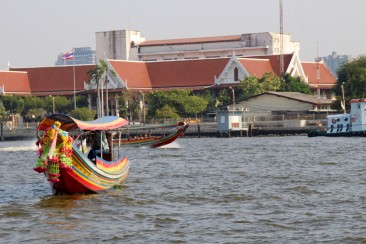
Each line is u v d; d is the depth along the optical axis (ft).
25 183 179.42
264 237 108.99
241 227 115.75
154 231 114.11
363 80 511.40
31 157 286.25
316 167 207.92
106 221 122.62
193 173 196.65
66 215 128.06
